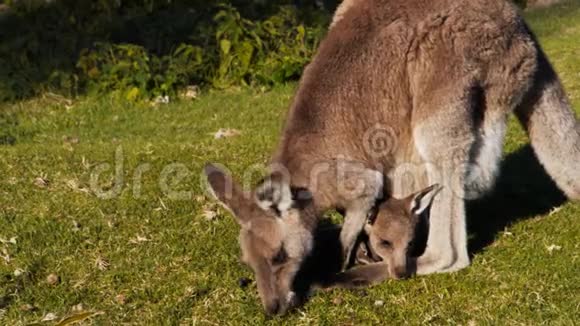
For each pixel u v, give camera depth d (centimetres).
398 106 729
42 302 727
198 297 724
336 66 730
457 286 718
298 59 1470
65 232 830
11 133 1291
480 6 717
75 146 1123
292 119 731
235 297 720
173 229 831
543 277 720
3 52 1527
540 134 780
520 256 756
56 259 787
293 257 689
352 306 702
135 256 788
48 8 1641
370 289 723
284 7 1560
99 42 1491
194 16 1597
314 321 686
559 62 1447
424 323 676
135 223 845
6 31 1596
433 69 714
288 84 1451
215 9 1612
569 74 1371
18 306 722
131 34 1563
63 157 1032
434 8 719
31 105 1414
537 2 1942
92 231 833
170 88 1419
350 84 725
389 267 729
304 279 724
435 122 714
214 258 778
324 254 748
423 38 716
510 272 730
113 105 1395
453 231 732
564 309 675
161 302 720
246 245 692
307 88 734
